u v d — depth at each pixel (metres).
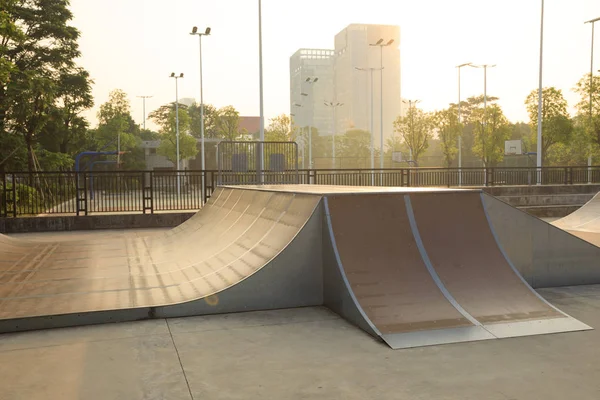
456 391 3.43
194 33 40.81
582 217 11.33
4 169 28.33
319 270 5.82
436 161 86.12
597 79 34.69
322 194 5.86
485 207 6.30
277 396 3.39
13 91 25.42
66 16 36.50
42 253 9.36
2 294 6.01
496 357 4.07
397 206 5.99
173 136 57.03
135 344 4.53
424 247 5.71
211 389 3.52
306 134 121.25
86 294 5.97
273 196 7.74
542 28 32.25
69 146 46.41
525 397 3.33
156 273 7.24
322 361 4.04
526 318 4.93
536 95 40.16
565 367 3.85
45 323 5.03
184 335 4.78
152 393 3.46
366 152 105.94
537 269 6.78
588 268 7.01
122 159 66.31
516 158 60.72
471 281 5.43
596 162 41.38
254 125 139.25
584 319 5.21
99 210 16.58
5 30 19.06
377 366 3.91
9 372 3.88
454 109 50.72
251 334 4.78
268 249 6.21
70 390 3.53
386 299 5.09
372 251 5.56
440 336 4.52
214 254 7.68
